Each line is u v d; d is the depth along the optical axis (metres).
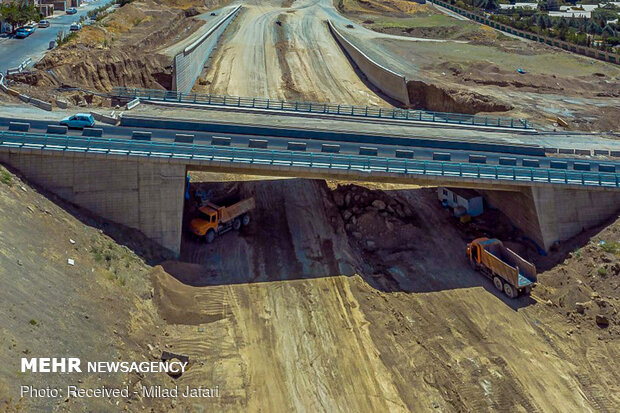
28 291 24.14
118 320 27.28
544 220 39.31
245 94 70.31
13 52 64.94
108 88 61.03
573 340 30.73
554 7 146.00
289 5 127.00
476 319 32.50
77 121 40.12
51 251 28.11
